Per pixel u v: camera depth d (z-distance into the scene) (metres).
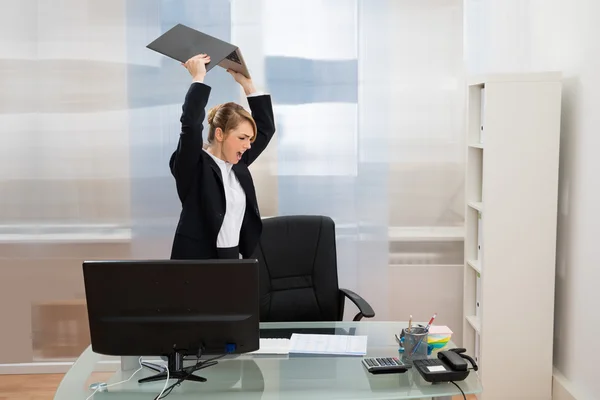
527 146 3.54
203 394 2.15
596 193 3.23
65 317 4.21
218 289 2.16
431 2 4.04
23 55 4.00
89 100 4.05
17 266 4.16
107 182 4.11
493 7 4.03
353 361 2.42
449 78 4.09
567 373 3.60
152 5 4.01
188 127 2.88
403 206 4.16
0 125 4.04
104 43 4.02
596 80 3.21
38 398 3.89
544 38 3.80
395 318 4.25
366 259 4.20
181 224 3.05
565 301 3.62
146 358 2.45
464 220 4.16
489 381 3.66
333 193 4.16
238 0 4.04
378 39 4.07
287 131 4.12
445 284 4.23
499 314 3.63
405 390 2.18
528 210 3.58
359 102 4.10
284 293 3.31
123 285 2.16
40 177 4.09
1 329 4.20
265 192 4.15
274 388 2.19
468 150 3.86
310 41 4.07
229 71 3.39
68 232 4.14
